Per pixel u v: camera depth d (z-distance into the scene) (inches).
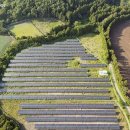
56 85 6540.4
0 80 6683.1
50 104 6028.5
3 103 6092.5
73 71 6943.9
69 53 7554.1
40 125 5600.4
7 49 7608.3
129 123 5669.3
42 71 6953.7
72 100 6166.3
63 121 5708.7
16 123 5600.4
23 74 6825.8
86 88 6476.4
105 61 7180.1
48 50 7657.5
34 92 6378.0
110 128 5575.8
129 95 6264.8
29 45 7780.5
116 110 5944.9
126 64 7185.0
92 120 5718.5
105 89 6432.1
